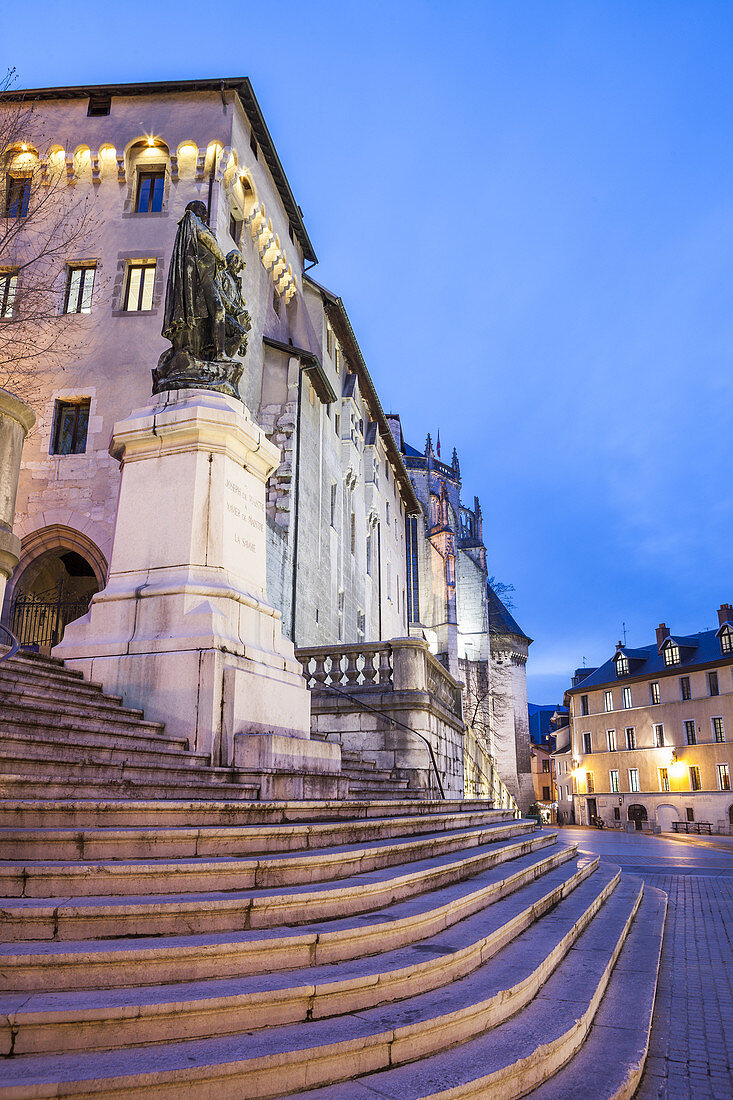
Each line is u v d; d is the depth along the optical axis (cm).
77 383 2155
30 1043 273
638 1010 482
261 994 313
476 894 584
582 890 923
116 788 507
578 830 5238
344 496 3581
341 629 3306
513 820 1407
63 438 2155
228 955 341
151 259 2252
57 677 708
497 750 7356
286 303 2958
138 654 760
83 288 2266
